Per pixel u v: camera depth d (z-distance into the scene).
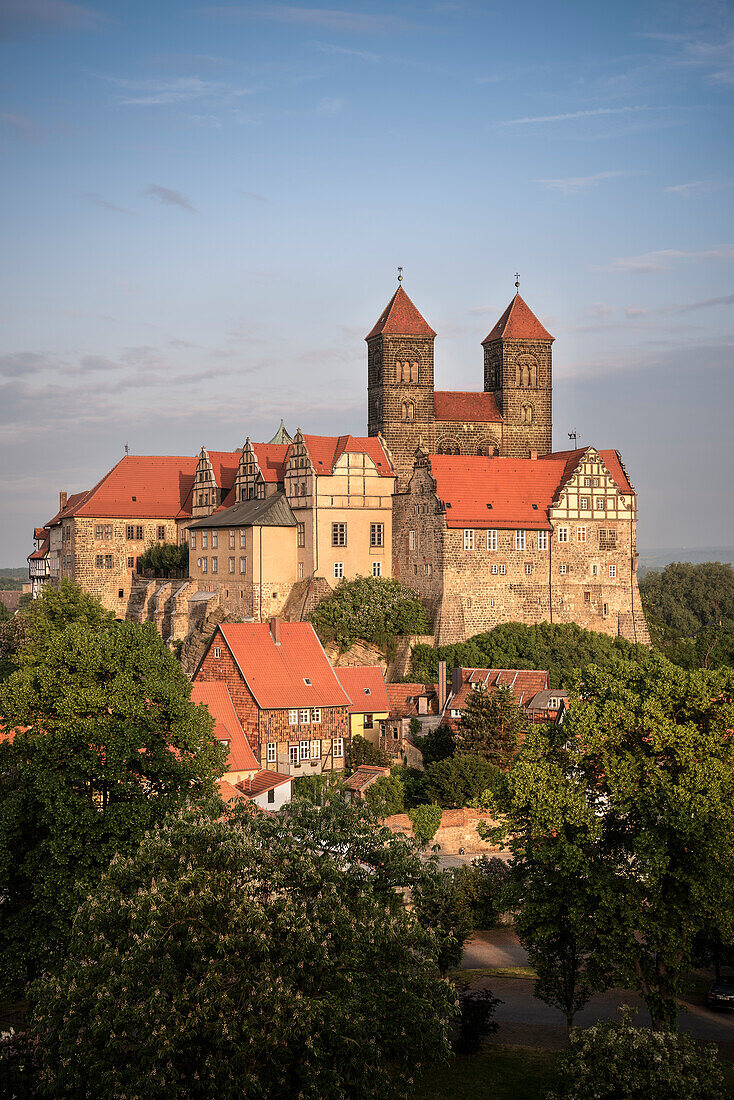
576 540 123.56
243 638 97.12
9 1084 38.94
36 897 49.50
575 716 50.03
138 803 52.34
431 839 78.88
